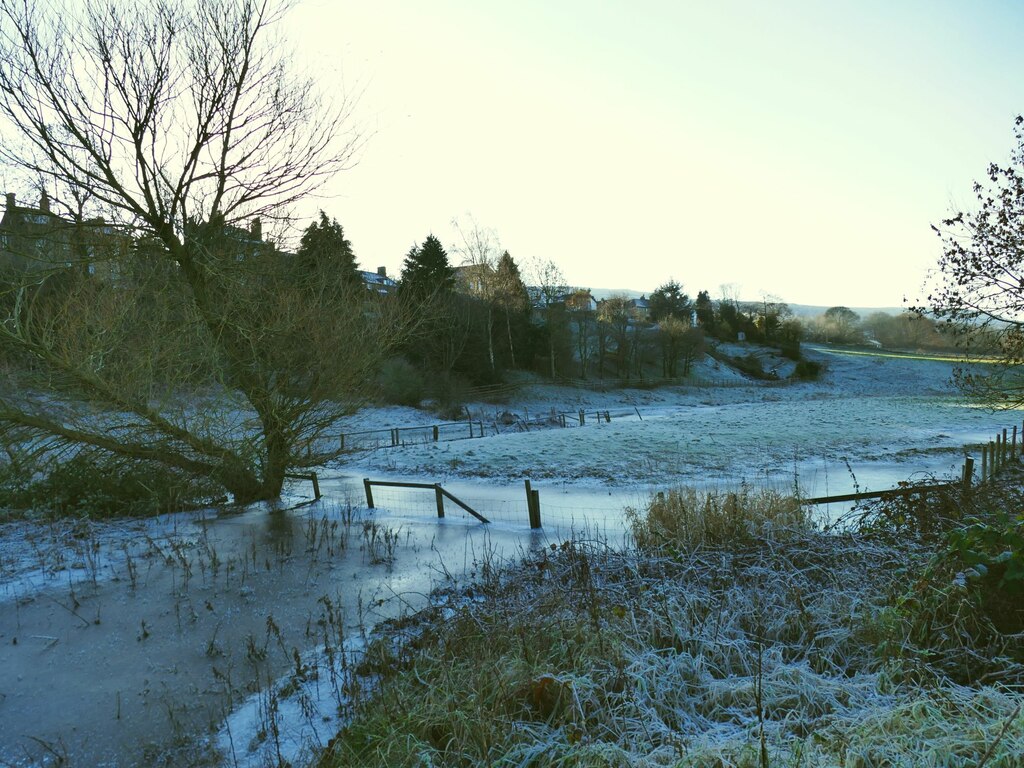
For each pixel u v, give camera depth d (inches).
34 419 489.1
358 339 550.0
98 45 444.5
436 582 345.7
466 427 1539.1
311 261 579.2
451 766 153.3
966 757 126.6
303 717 202.8
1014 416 1512.1
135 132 460.8
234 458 553.3
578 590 257.6
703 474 779.4
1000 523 208.1
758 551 277.7
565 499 649.0
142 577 354.0
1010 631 175.6
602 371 2778.1
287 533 468.4
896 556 250.2
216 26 477.4
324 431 641.6
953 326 598.2
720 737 153.8
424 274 2009.1
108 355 489.7
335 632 273.6
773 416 1600.6
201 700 218.4
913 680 167.9
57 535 445.1
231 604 312.2
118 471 548.1
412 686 200.1
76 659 252.5
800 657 197.3
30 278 456.8
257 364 514.6
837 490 642.8
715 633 206.8
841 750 132.5
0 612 302.8
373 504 589.0
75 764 183.6
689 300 4008.4
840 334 4633.4
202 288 500.1
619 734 157.9
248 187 514.6
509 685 179.2
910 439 1084.5
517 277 2576.3
